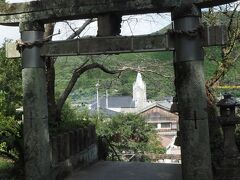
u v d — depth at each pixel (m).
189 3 6.48
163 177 8.67
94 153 11.17
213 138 8.79
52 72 10.00
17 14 7.50
